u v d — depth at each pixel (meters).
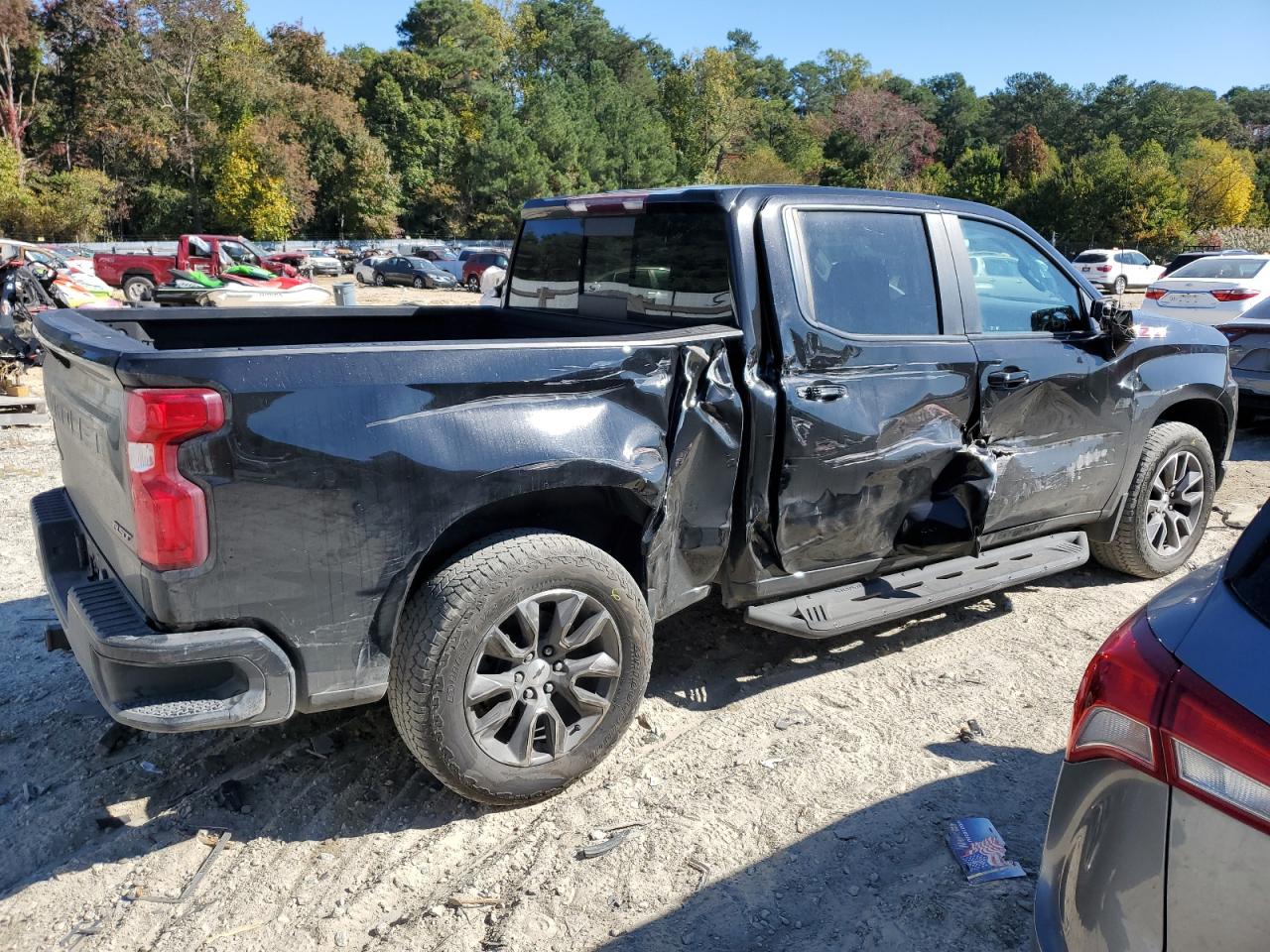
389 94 70.81
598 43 108.06
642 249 3.76
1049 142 121.31
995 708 3.66
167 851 2.81
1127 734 1.59
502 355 2.79
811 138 104.62
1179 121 110.25
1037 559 4.27
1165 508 4.88
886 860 2.78
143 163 57.50
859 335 3.57
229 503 2.45
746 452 3.34
